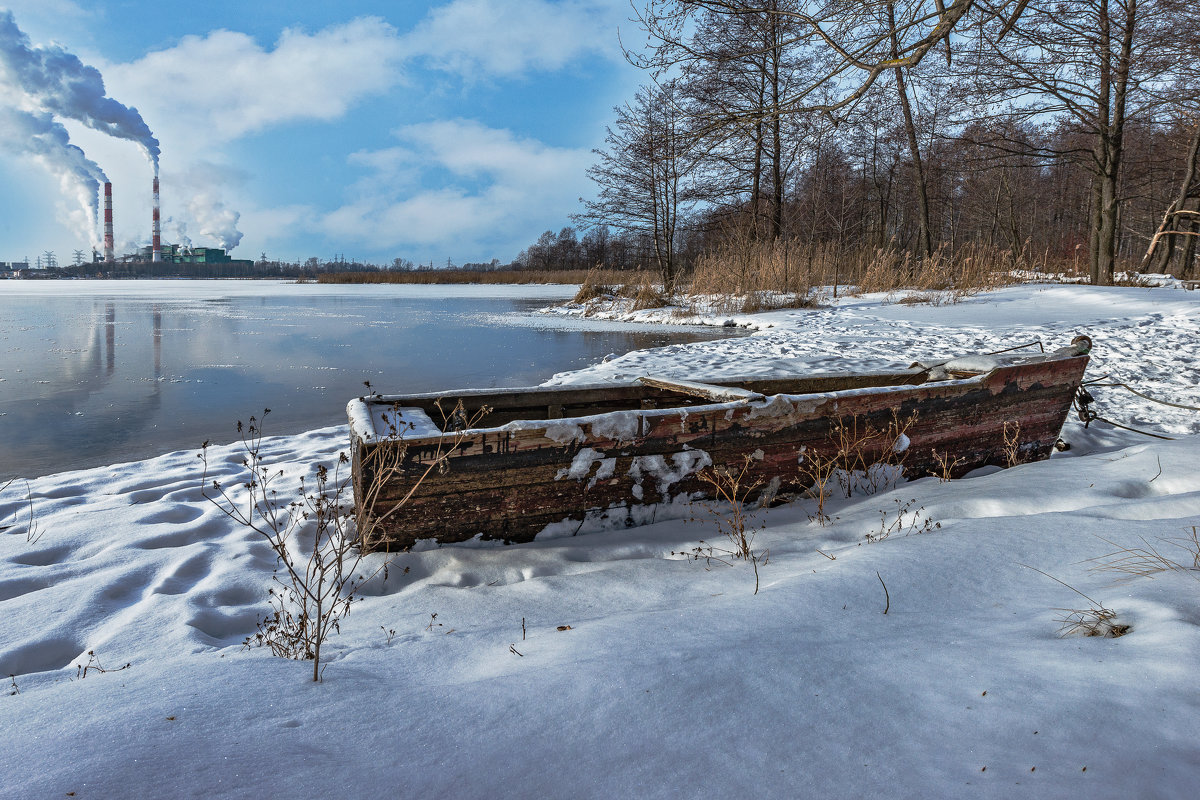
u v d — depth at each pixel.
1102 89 18.94
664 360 10.00
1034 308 14.56
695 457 3.62
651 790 1.31
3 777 1.32
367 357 11.35
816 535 3.30
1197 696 1.53
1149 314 12.65
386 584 2.99
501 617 2.52
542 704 1.64
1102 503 3.29
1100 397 6.76
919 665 1.79
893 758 1.39
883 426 4.05
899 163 30.16
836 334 12.38
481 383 8.80
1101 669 1.68
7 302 26.47
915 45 5.28
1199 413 6.04
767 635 2.03
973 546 2.71
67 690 1.83
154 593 2.92
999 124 19.98
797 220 22.58
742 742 1.46
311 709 1.67
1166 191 28.30
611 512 3.51
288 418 6.89
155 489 4.49
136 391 8.25
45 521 3.90
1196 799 1.25
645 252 27.47
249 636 2.57
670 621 2.19
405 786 1.33
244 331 15.55
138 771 1.34
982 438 4.44
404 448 3.06
